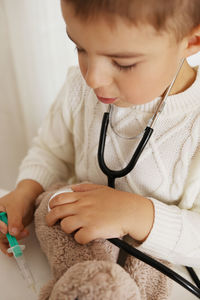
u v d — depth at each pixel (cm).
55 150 83
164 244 56
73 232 53
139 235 55
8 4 97
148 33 41
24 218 68
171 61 46
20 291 55
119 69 45
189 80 61
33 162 81
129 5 38
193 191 62
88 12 40
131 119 64
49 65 104
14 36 103
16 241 60
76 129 77
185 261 58
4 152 135
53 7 92
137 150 57
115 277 38
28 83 111
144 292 51
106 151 68
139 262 53
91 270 38
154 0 39
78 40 44
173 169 63
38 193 74
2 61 112
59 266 48
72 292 36
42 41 100
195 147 61
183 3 40
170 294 55
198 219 59
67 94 76
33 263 60
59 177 84
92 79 46
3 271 58
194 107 60
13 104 122
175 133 61
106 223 52
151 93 49
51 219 54
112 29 40
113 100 53
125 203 55
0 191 82
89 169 74
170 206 60
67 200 56
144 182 66
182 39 45
